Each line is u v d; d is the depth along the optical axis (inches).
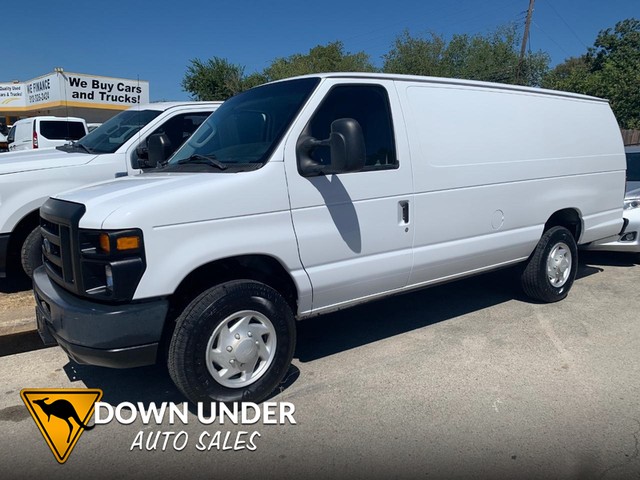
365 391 154.6
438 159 176.2
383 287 169.2
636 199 278.4
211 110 275.0
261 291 141.3
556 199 217.3
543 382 158.1
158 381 163.8
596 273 280.7
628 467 119.2
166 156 196.7
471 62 1251.2
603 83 920.3
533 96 213.0
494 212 194.9
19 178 217.0
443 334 195.5
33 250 218.5
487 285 255.4
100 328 123.9
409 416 141.0
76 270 129.3
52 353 183.3
